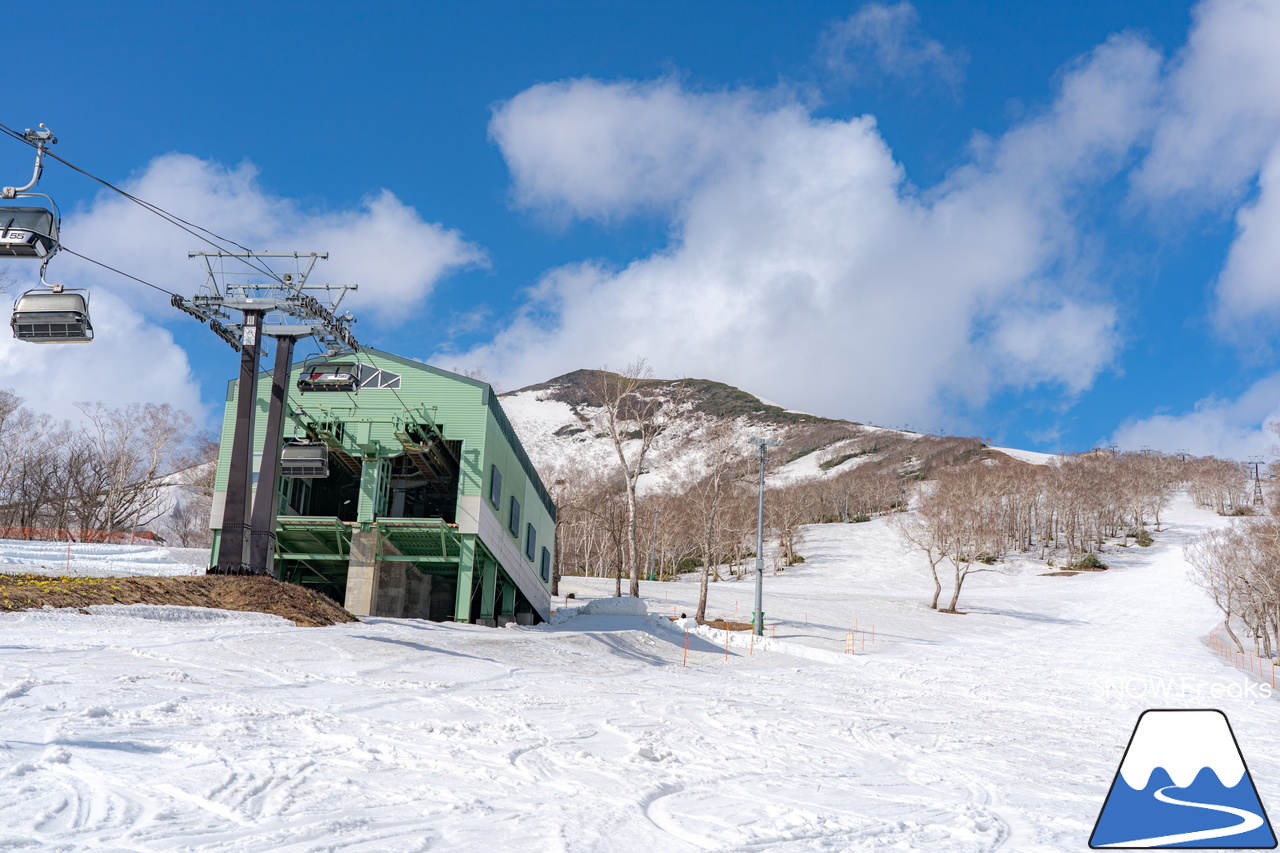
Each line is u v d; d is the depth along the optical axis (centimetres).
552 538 5209
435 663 2139
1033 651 5169
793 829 867
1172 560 11019
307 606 2689
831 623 5628
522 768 1060
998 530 11306
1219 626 7275
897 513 14438
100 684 1322
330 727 1205
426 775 968
